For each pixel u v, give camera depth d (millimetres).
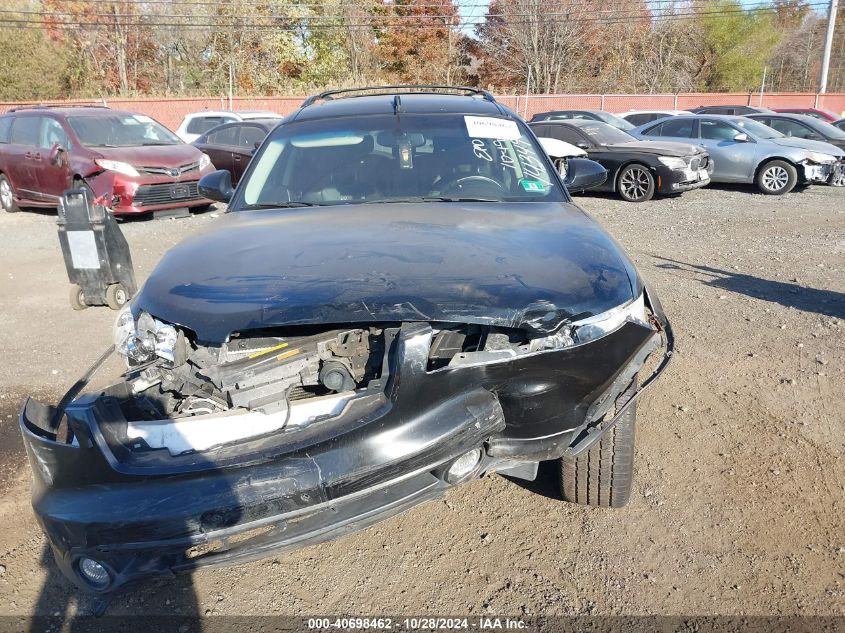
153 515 2025
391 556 2846
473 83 44469
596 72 45125
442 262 2438
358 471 2070
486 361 2176
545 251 2564
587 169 3930
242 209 3490
